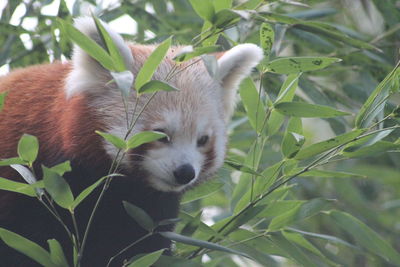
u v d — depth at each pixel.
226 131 10.02
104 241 9.59
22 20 12.38
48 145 9.20
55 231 9.24
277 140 13.21
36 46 12.39
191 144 9.24
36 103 9.51
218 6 8.88
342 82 14.24
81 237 9.43
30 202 9.19
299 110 8.75
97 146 9.07
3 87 9.97
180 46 10.01
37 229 9.20
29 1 12.52
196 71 9.66
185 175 9.05
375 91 8.75
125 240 9.73
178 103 9.18
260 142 9.85
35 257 7.75
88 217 9.34
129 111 9.10
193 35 12.76
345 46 12.33
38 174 9.20
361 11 14.73
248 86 9.56
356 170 14.27
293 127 9.40
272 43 9.25
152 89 7.36
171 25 13.03
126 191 9.45
